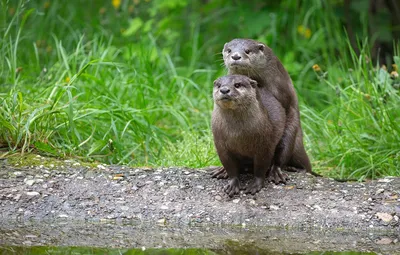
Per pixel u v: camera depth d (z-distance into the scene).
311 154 19.12
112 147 17.50
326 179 15.93
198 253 12.30
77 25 26.06
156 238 13.23
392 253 12.54
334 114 19.19
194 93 22.58
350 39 26.31
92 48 22.97
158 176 15.70
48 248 12.41
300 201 14.82
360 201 14.79
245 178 15.85
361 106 19.14
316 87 24.17
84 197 14.87
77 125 17.89
